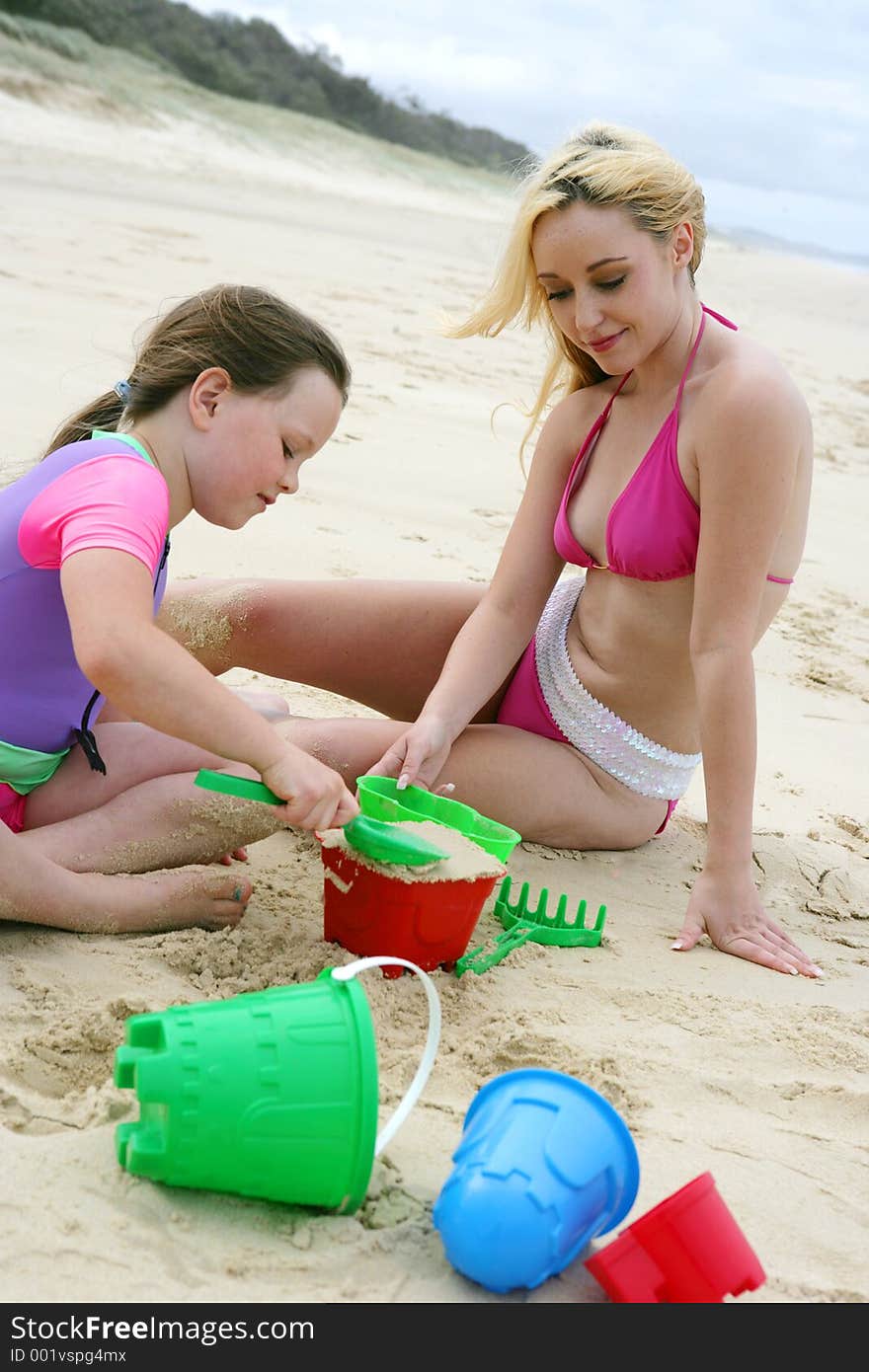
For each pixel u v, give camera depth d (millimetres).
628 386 2951
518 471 6402
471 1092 2125
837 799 3664
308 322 2447
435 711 2900
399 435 6633
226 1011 1771
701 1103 2193
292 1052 1739
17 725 2457
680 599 2863
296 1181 1758
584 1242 1738
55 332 7078
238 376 2367
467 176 34938
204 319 2393
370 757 2881
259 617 3129
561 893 2877
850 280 27234
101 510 2172
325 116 35594
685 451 2740
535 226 2686
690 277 2842
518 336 10680
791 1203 1985
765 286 21078
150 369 2434
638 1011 2451
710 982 2607
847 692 4500
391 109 38812
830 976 2725
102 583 2098
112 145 20984
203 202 15844
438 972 2475
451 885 2365
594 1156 1714
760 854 3244
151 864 2588
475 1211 1671
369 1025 1771
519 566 3100
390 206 23062
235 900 2543
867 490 7730
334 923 2471
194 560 4418
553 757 3018
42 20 28422
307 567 4562
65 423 2533
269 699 3002
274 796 2225
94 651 2062
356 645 3178
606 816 3094
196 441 2398
